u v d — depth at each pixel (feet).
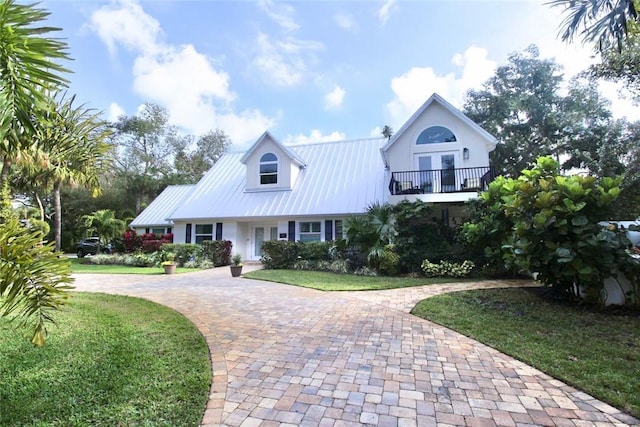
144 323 17.97
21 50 8.98
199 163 119.24
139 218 74.79
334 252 43.75
